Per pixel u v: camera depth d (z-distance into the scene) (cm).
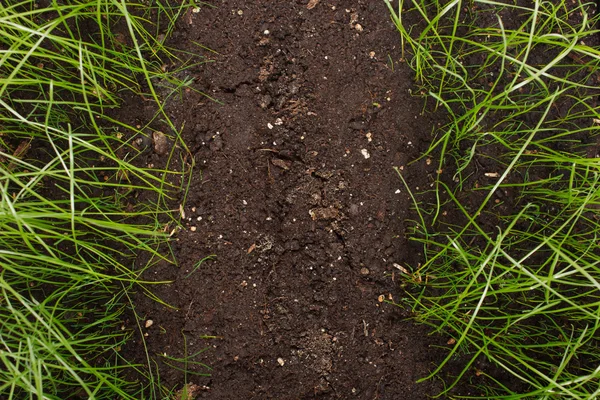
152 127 41
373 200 41
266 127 41
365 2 42
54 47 41
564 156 41
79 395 39
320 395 40
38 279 37
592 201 38
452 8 42
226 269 40
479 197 41
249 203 41
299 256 41
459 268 41
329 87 42
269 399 40
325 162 41
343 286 41
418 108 42
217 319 40
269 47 42
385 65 42
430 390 40
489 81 42
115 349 40
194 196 41
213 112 41
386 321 40
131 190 41
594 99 42
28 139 41
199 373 40
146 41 40
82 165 41
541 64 42
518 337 41
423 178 41
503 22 42
